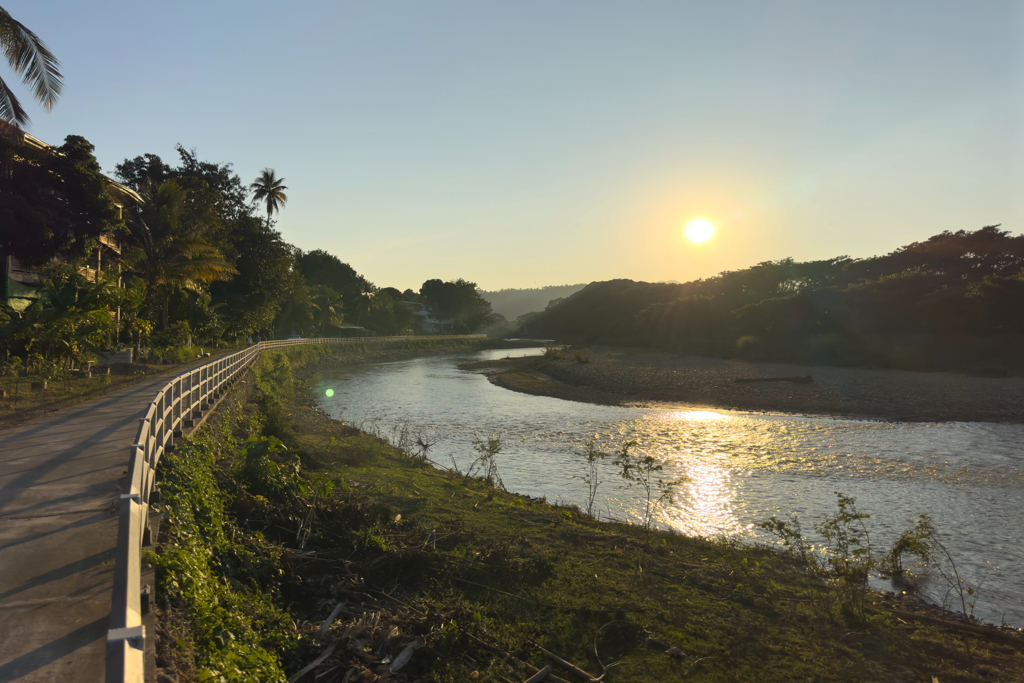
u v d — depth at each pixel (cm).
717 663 693
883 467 1906
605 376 4616
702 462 1989
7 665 390
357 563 880
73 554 566
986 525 1358
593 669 673
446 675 627
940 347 5144
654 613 802
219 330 4641
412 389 4191
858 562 1084
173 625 494
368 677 601
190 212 3597
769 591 910
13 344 1973
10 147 2116
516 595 838
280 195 6956
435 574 885
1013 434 2444
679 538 1195
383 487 1325
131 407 1435
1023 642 805
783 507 1503
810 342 5844
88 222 2361
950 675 689
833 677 674
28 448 992
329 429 2189
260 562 782
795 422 2767
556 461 2006
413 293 15575
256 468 1105
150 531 609
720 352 6750
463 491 1421
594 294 15062
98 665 396
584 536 1120
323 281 10244
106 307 2417
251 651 554
